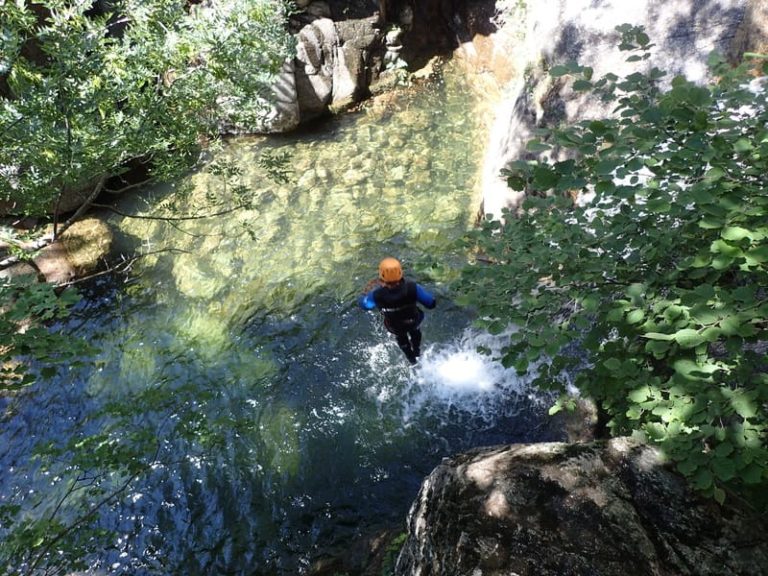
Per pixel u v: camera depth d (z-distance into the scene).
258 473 6.92
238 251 10.25
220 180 11.91
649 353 3.28
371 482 6.76
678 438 2.74
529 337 3.36
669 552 2.82
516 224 3.93
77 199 11.13
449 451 6.92
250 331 8.78
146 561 6.16
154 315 9.28
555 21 8.52
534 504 3.09
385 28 14.68
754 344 4.09
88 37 5.10
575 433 6.28
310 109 13.79
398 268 5.70
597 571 2.78
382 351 8.24
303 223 10.73
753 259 2.38
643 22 7.70
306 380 7.96
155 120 6.26
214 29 6.25
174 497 6.70
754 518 2.96
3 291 3.60
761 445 2.63
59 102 5.15
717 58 3.43
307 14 13.58
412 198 11.12
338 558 5.87
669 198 2.78
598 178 2.99
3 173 5.84
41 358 3.47
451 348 8.09
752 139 2.91
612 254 3.46
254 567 6.07
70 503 6.63
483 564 2.91
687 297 2.51
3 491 6.85
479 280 3.71
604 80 3.31
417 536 3.43
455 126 13.33
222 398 7.80
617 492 3.09
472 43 15.21
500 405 7.21
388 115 13.95
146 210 11.36
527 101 8.98
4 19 5.10
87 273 9.94
